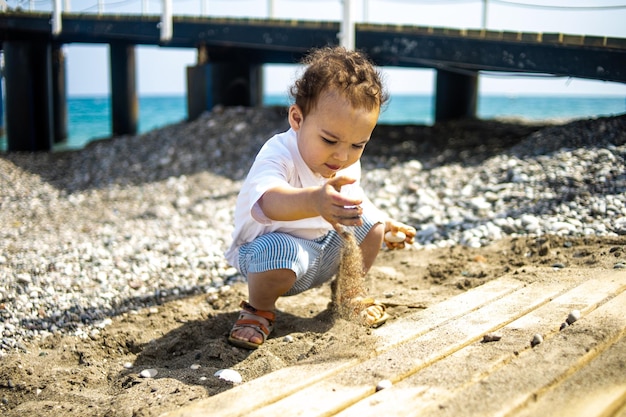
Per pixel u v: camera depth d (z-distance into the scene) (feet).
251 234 8.52
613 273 9.10
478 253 11.93
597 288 8.34
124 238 14.92
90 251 13.29
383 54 23.25
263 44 26.20
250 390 5.93
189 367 7.76
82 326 9.42
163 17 27.78
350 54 7.88
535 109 80.33
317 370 6.36
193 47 31.86
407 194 17.11
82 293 10.67
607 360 6.16
